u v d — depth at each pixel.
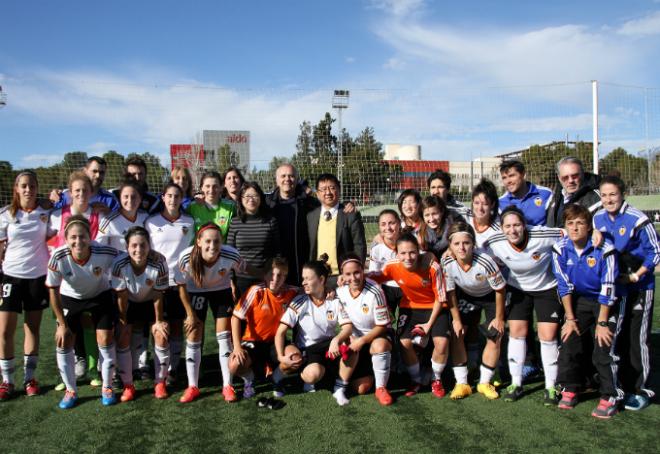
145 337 4.02
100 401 3.48
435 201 3.86
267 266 3.76
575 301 3.42
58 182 9.28
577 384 3.30
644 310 3.24
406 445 2.77
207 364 4.29
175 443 2.83
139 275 3.44
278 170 4.23
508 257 3.47
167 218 3.88
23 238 3.58
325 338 3.64
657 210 10.82
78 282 3.32
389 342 3.50
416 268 3.61
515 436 2.87
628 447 2.72
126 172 4.42
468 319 3.80
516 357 3.53
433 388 3.57
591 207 3.63
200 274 3.41
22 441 2.88
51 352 4.63
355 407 3.33
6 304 3.53
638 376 3.26
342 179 11.06
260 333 3.66
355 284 3.47
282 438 2.87
